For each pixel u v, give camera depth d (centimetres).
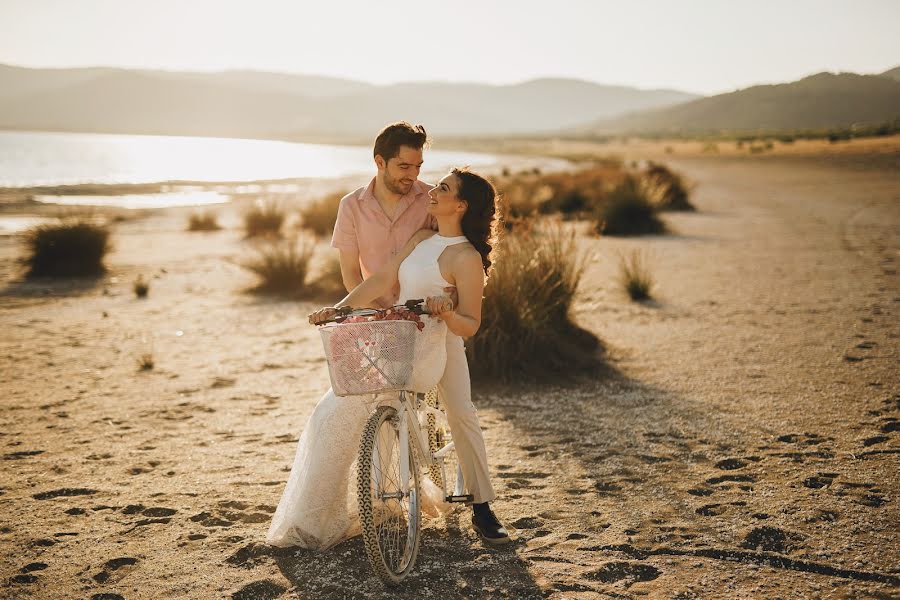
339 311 331
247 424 574
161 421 584
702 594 315
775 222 2031
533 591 322
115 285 1300
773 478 436
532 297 737
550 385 651
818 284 1104
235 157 11231
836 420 534
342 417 360
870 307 927
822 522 377
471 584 330
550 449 498
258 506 419
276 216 2050
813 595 312
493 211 350
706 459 470
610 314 940
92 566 351
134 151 12075
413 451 358
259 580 335
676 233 1842
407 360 321
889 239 1578
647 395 612
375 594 323
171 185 4600
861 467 446
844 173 3962
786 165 4941
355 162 10050
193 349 838
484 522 372
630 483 436
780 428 521
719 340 792
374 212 367
